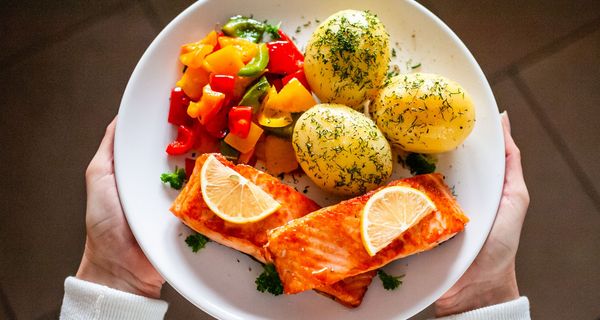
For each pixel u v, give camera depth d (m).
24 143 0.64
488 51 0.64
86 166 0.64
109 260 0.51
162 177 0.49
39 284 0.63
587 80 0.64
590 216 0.64
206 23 0.50
